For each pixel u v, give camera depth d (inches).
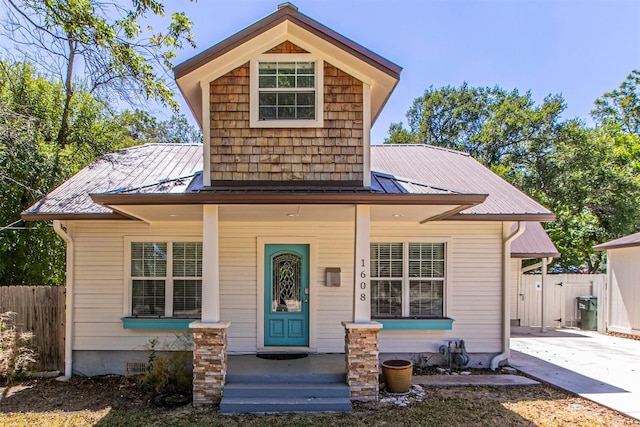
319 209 278.1
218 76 284.4
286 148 282.2
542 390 286.8
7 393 288.8
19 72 455.5
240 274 345.1
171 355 310.0
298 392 256.7
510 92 1124.5
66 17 291.1
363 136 284.8
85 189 347.6
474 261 354.3
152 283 346.3
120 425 227.9
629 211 788.0
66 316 337.1
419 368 338.6
